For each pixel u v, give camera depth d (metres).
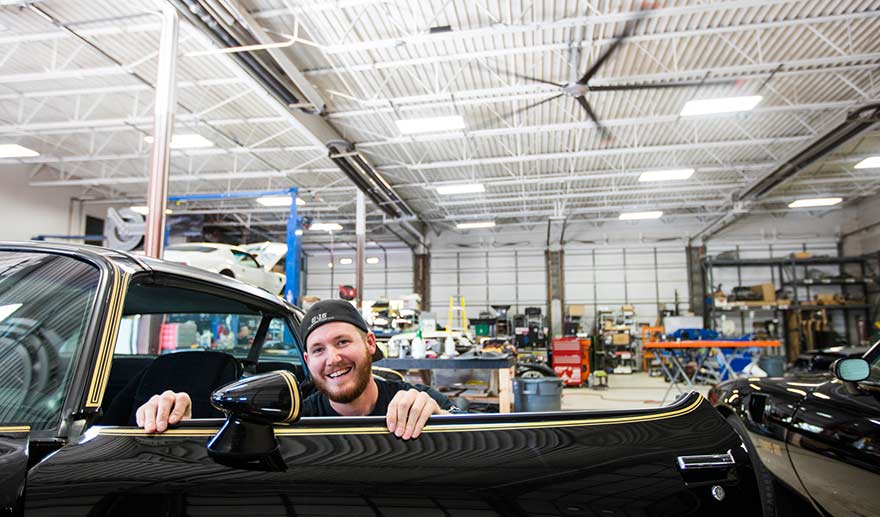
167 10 4.54
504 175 12.00
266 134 9.25
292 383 0.74
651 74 6.46
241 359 1.89
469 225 14.77
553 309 17.09
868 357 2.02
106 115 8.64
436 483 0.72
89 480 0.71
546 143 9.80
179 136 8.34
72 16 5.59
